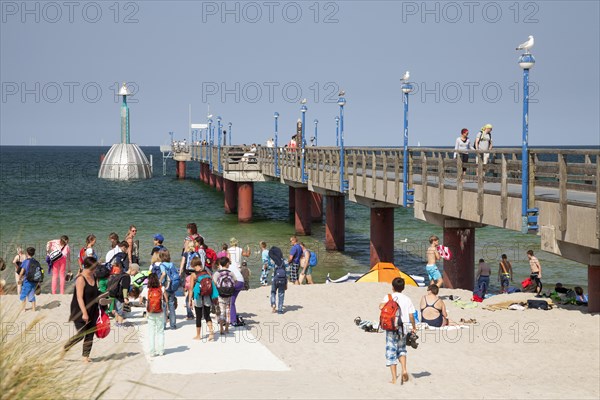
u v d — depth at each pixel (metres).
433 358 14.13
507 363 13.71
